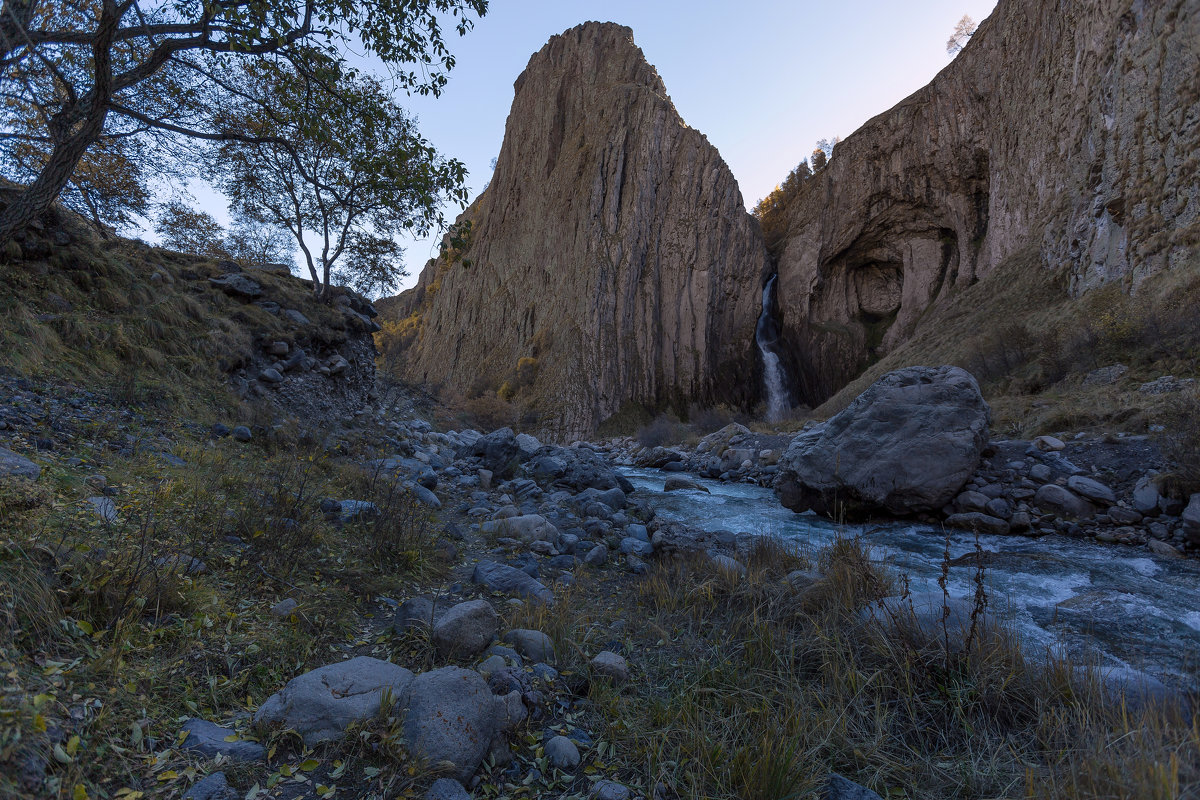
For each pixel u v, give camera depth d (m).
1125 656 4.12
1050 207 31.41
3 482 3.57
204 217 18.44
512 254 72.06
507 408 52.19
